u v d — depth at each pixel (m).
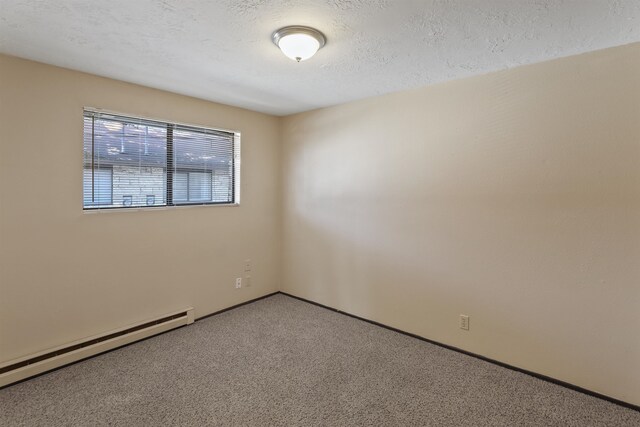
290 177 3.99
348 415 1.96
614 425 1.89
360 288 3.37
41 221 2.35
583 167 2.14
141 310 2.90
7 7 1.63
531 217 2.34
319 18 1.74
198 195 3.35
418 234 2.92
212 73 2.55
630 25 1.78
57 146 2.41
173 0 1.57
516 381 2.31
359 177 3.32
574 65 2.15
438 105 2.75
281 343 2.85
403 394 2.16
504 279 2.47
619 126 2.02
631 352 2.03
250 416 1.94
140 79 2.70
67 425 1.85
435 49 2.10
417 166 2.90
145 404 2.03
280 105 3.51
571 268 2.21
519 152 2.38
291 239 4.02
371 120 3.20
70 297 2.50
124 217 2.78
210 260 3.42
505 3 1.59
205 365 2.49
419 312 2.95
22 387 2.18
